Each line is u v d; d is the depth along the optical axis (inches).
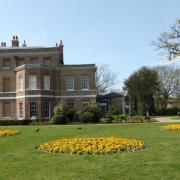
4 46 2293.3
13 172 390.3
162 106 3201.3
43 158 468.4
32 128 1139.3
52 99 1872.5
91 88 1919.3
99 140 601.0
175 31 1524.4
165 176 352.2
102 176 358.3
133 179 344.2
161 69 3245.6
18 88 1876.2
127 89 2864.2
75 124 1464.1
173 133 789.2
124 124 1312.7
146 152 497.4
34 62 2078.0
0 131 914.1
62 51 2258.9
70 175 366.6
